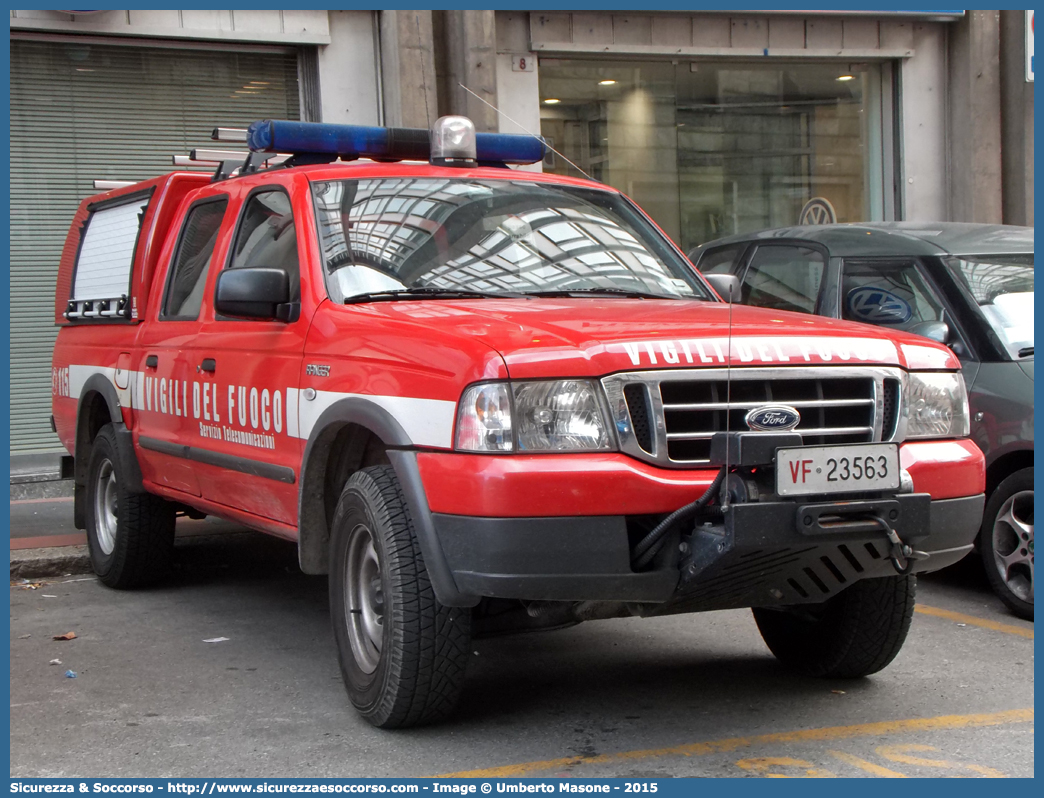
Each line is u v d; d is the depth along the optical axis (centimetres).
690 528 354
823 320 418
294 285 469
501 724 402
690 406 355
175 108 1119
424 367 372
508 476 340
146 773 362
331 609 420
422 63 1132
